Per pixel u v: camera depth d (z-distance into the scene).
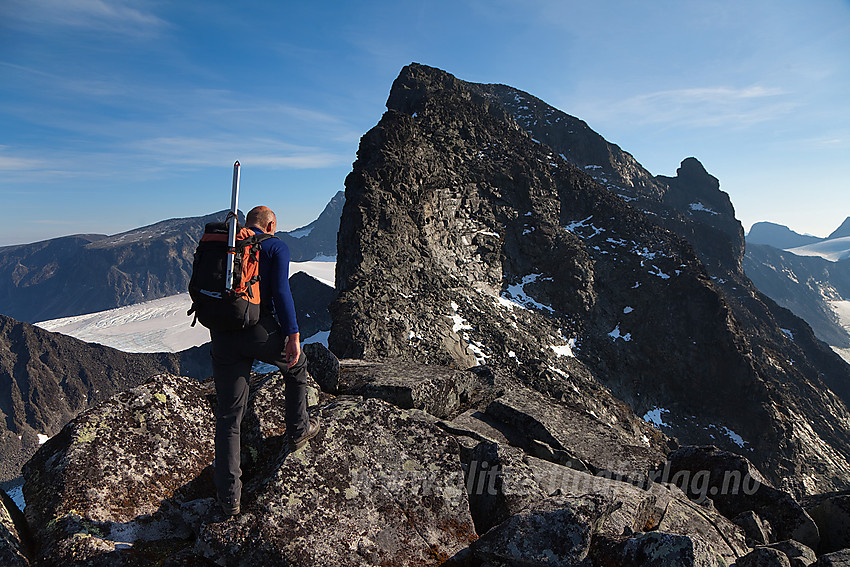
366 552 4.22
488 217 81.94
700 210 187.62
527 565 4.16
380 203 67.88
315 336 106.00
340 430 5.17
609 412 57.34
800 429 73.69
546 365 60.69
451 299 64.94
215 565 4.02
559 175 97.00
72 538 3.98
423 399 7.47
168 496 4.73
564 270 80.06
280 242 4.38
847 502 6.71
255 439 5.29
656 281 80.38
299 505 4.36
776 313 156.25
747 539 6.12
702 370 74.62
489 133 98.00
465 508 4.96
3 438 177.12
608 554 4.07
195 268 4.16
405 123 77.56
